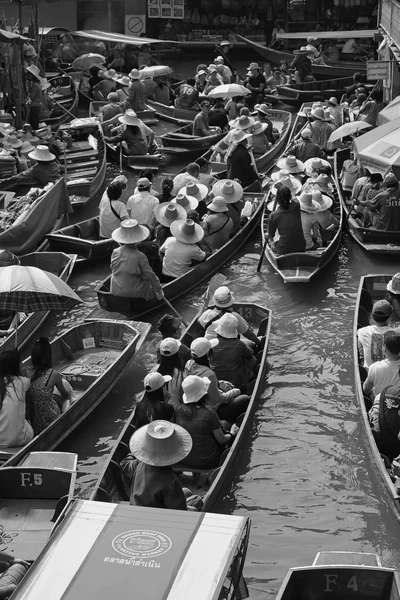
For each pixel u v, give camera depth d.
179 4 42.59
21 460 9.46
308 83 33.56
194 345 10.32
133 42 35.19
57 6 41.62
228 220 16.62
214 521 6.32
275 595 8.34
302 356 13.24
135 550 6.04
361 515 9.57
